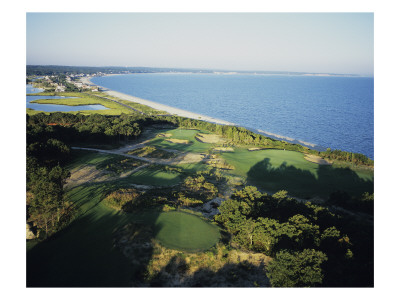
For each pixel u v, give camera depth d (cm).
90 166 7712
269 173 8100
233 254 4016
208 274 3619
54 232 4281
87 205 5209
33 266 3562
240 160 9194
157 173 7462
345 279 3381
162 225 4509
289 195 6725
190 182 6931
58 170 5591
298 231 4150
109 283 3328
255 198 5684
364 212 5844
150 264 3634
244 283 3484
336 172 8306
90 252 3834
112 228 4397
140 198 5534
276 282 3297
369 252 3884
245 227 4259
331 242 4144
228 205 5031
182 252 3884
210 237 4297
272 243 4119
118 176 7138
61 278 3375
